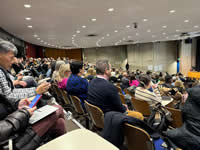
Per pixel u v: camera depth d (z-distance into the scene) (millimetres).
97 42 14078
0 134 722
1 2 3711
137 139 1037
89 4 4078
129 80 4410
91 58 21250
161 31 8945
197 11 5023
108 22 6207
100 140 630
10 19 5238
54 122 1178
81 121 2486
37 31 7641
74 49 22094
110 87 1521
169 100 2566
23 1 3701
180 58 13789
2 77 1082
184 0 4031
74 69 2209
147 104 2129
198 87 1047
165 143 1146
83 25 6641
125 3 4105
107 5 4211
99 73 1722
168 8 4664
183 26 7617
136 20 6027
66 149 580
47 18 5293
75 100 2076
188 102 1069
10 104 913
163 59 14875
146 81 2225
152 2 4105
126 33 9234
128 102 2701
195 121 1018
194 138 989
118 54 19156
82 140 633
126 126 1069
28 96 1221
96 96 1577
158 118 1550
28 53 13211
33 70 4309
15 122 790
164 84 3992
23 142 818
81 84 2150
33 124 1033
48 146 599
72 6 4180
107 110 1528
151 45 15250
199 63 13805
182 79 7434
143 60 16234
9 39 8047
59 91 3000
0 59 1142
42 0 3689
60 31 7918
